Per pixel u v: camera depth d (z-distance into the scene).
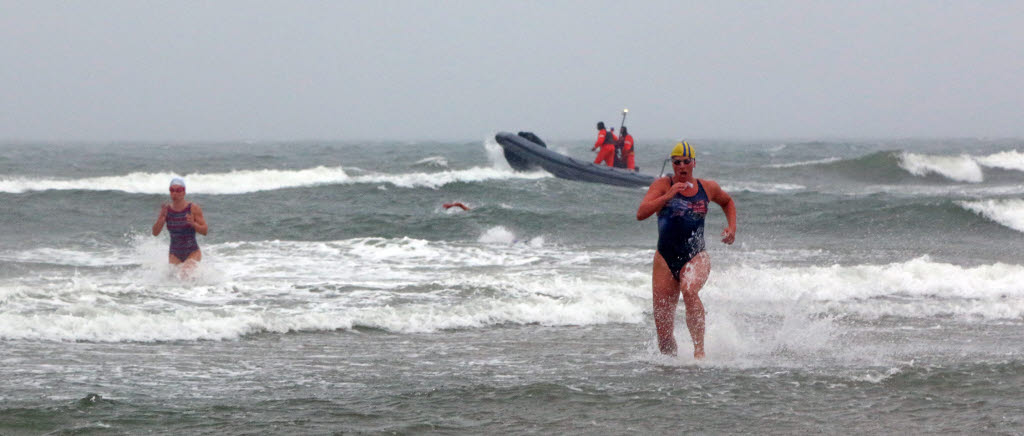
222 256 18.11
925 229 25.31
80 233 22.34
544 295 14.05
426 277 15.84
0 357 9.30
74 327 10.74
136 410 7.33
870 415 7.38
